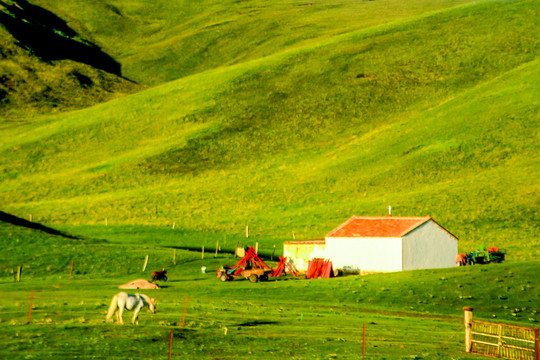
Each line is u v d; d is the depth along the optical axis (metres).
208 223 94.31
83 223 95.81
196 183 119.06
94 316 26.53
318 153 130.12
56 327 22.17
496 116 123.62
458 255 55.44
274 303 37.72
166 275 54.66
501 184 96.25
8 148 145.00
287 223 92.19
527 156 106.88
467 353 24.09
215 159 131.88
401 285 43.19
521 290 40.38
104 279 54.00
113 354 19.28
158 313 28.97
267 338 23.95
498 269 45.50
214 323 26.70
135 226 92.56
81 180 123.31
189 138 140.12
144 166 128.25
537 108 123.19
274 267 59.16
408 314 35.94
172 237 85.06
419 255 53.69
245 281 50.69
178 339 22.08
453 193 95.69
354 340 24.97
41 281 51.56
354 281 45.91
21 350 18.84
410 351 23.47
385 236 53.53
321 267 54.00
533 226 79.81
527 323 34.00
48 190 119.06
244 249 55.03
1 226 75.06
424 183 104.06
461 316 36.00
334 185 109.88
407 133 128.00
